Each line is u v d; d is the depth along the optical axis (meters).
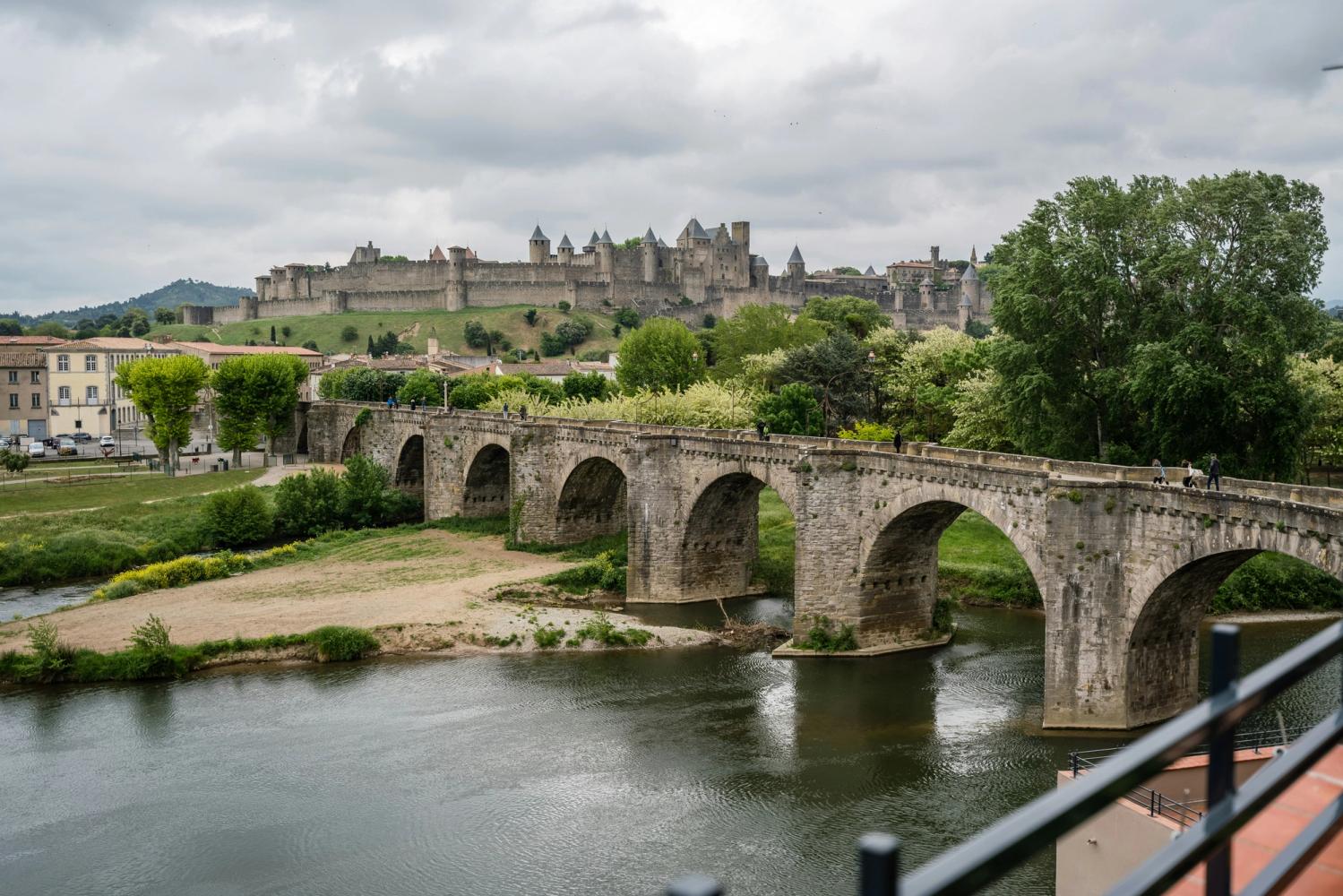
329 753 60.09
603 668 75.56
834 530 75.88
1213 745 7.77
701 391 136.38
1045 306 85.31
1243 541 49.62
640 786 55.09
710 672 73.88
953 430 112.25
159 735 63.25
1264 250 79.25
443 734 62.88
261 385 173.38
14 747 61.47
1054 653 57.97
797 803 52.53
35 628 80.75
